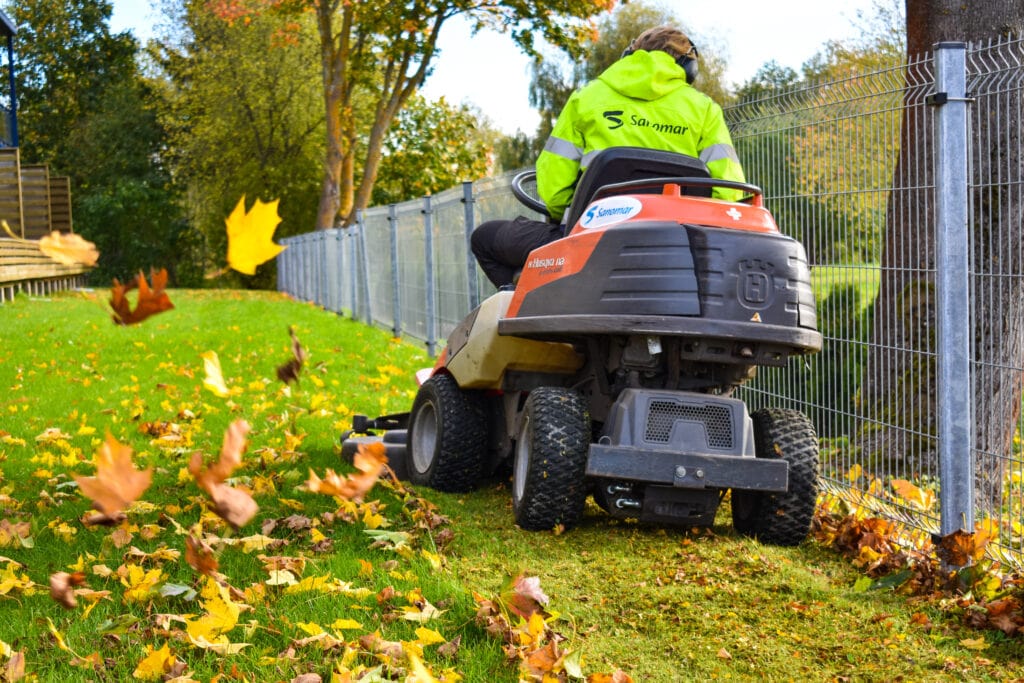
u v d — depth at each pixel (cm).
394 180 4234
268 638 326
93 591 361
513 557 439
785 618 379
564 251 473
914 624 378
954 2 668
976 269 502
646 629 360
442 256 1250
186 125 4459
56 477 563
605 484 475
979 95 450
